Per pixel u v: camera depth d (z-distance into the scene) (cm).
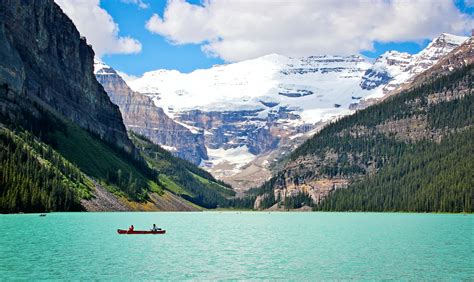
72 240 12875
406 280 8762
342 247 12900
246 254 11581
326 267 9938
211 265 10056
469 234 16038
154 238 14562
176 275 9006
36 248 11238
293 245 13388
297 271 9531
